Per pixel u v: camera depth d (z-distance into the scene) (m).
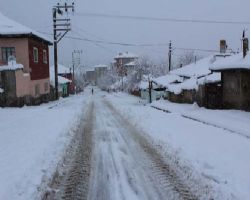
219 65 25.88
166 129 17.16
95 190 8.07
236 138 14.23
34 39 39.34
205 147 12.46
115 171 9.65
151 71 93.38
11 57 34.19
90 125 19.56
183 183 8.46
